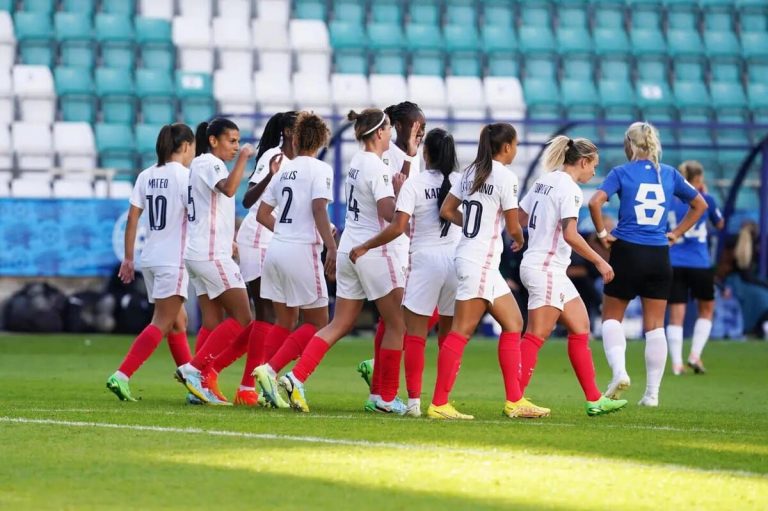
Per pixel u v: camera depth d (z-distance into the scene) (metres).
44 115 80.50
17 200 68.75
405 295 28.53
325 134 29.91
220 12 87.12
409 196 27.80
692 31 91.31
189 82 83.19
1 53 82.12
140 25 84.75
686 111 88.06
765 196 74.06
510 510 16.38
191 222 31.38
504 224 30.38
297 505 16.52
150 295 32.38
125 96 81.56
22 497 16.95
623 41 90.12
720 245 75.00
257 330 31.17
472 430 24.84
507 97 86.50
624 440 23.86
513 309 28.14
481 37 88.75
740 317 74.44
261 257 32.56
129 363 31.47
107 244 69.56
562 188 28.80
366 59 86.69
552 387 40.16
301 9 88.06
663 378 45.94
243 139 75.94
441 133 28.33
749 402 35.56
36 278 69.38
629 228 33.00
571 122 69.56
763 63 90.94
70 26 83.69
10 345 59.41
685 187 33.41
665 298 33.50
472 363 51.94
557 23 90.38
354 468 19.44
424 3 89.44
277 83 84.62
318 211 29.11
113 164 79.25
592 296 70.12
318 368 47.84
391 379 28.97
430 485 18.08
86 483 18.06
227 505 16.50
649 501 17.17
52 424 25.14
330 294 68.69
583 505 16.80
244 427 24.77
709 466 20.56
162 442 22.34
